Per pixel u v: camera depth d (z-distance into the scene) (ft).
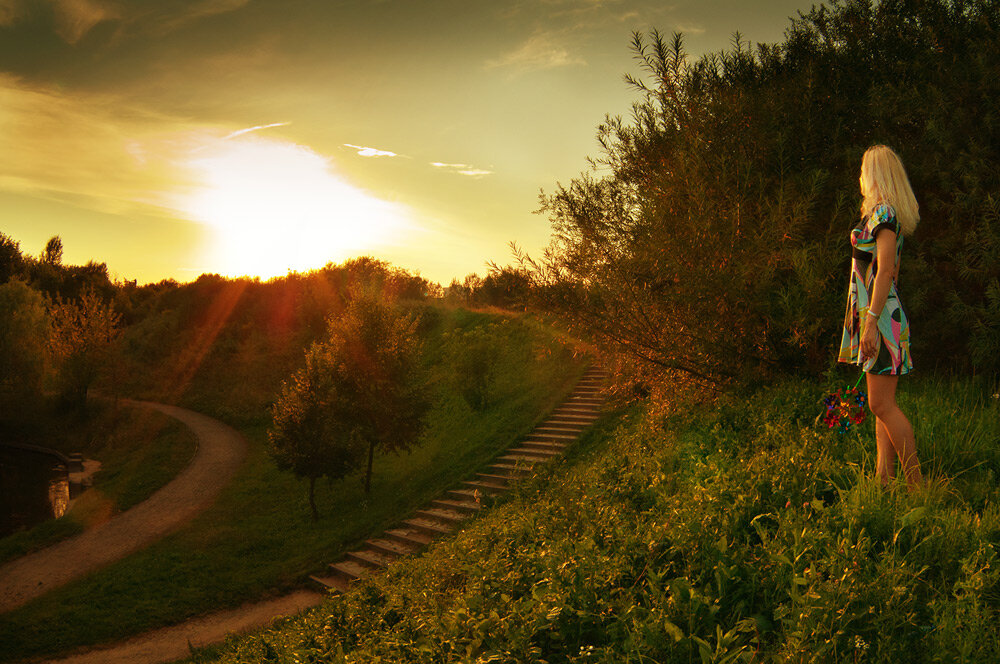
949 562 9.35
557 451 57.47
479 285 127.75
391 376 66.08
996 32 21.94
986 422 14.82
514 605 11.35
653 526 12.73
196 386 139.64
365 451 67.67
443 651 11.30
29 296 134.41
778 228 21.99
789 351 22.68
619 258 24.75
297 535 62.59
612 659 9.05
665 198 24.79
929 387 19.33
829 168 24.82
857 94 25.80
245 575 55.47
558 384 75.72
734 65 29.32
